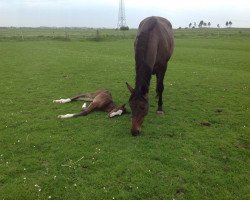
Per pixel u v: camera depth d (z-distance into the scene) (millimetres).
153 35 7641
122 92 11445
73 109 9266
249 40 43656
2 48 27094
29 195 5027
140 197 5059
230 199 5141
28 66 17156
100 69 16391
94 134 7387
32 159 6152
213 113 9305
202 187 5402
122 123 8094
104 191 5164
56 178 5500
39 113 8938
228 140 7348
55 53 23766
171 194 5168
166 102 10320
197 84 13234
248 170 6043
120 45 33406
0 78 13875
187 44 36531
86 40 39938
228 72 16484
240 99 11000
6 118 8453
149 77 6988
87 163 6027
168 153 6520
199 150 6762
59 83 12836
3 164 5965
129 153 6453
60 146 6762
